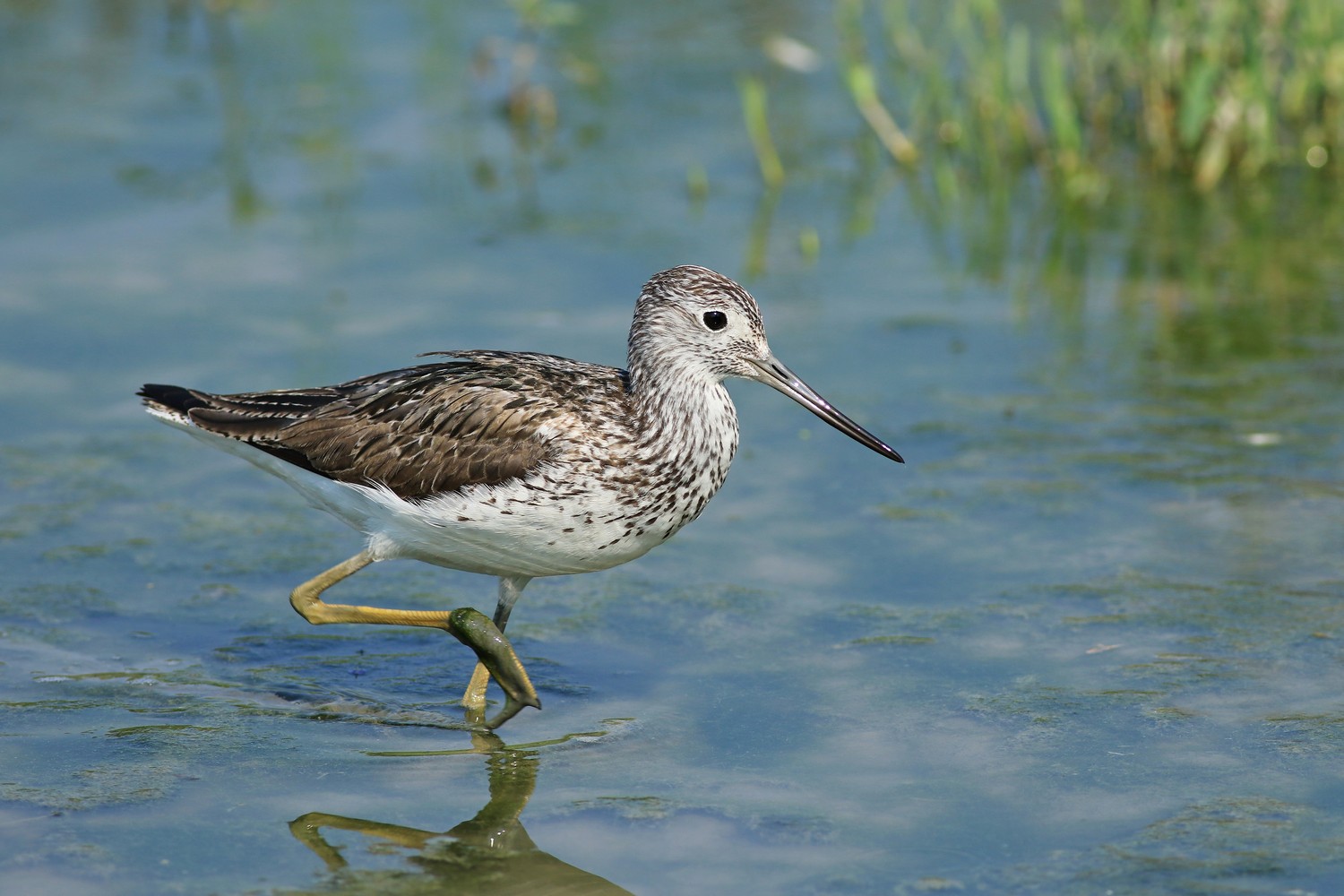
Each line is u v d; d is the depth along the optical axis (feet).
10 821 27.81
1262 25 66.33
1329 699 31.65
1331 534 38.75
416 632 36.68
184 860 26.76
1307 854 26.43
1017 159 67.10
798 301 54.70
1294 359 49.62
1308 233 59.98
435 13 82.79
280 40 78.84
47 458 43.96
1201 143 66.18
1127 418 46.01
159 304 53.06
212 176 63.93
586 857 27.02
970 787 29.04
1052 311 54.03
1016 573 37.70
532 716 32.30
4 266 55.62
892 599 36.81
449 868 26.73
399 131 68.95
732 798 28.86
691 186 63.98
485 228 60.23
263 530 40.83
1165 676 32.76
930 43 76.64
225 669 34.27
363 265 56.54
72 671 33.81
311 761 30.42
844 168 67.05
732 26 82.48
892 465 43.83
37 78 72.84
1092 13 77.20
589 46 79.61
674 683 33.58
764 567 38.63
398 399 33.01
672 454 32.48
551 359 34.50
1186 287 55.67
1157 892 25.50
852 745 30.73
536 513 31.65
